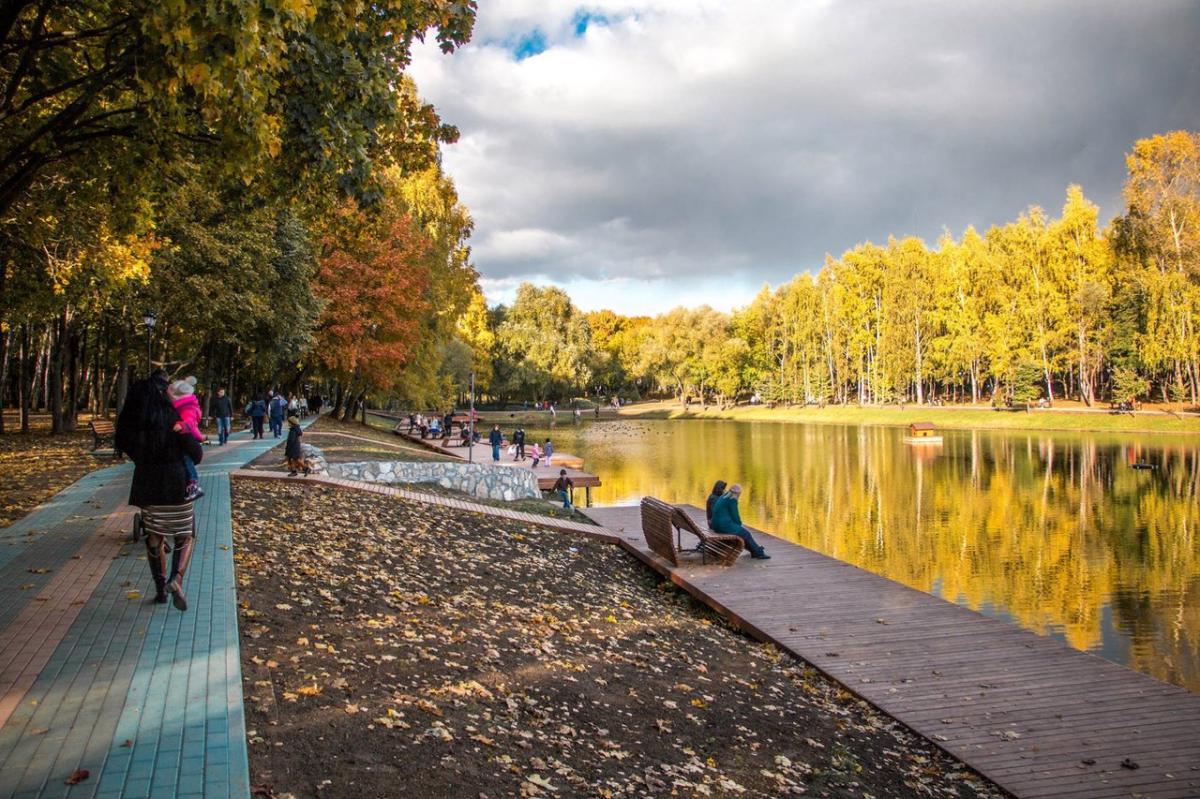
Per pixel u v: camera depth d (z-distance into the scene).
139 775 4.26
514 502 21.97
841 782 6.50
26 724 4.87
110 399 46.38
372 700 6.00
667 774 5.98
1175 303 61.22
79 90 10.98
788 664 9.84
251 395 53.19
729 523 15.23
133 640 6.43
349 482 17.58
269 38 6.56
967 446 52.91
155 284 24.50
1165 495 31.91
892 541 24.75
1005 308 74.19
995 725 7.87
